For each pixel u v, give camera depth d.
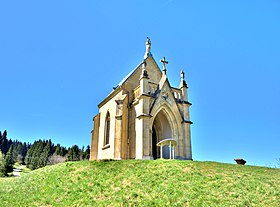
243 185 17.05
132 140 31.05
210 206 13.89
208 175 18.95
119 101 32.50
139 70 36.97
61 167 22.94
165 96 32.84
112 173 20.30
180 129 32.81
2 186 20.31
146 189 16.77
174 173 19.50
